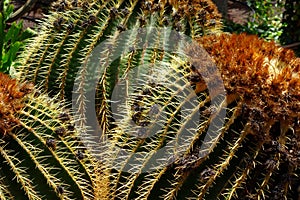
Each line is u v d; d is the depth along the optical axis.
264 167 1.94
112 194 2.07
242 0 6.75
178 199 1.96
